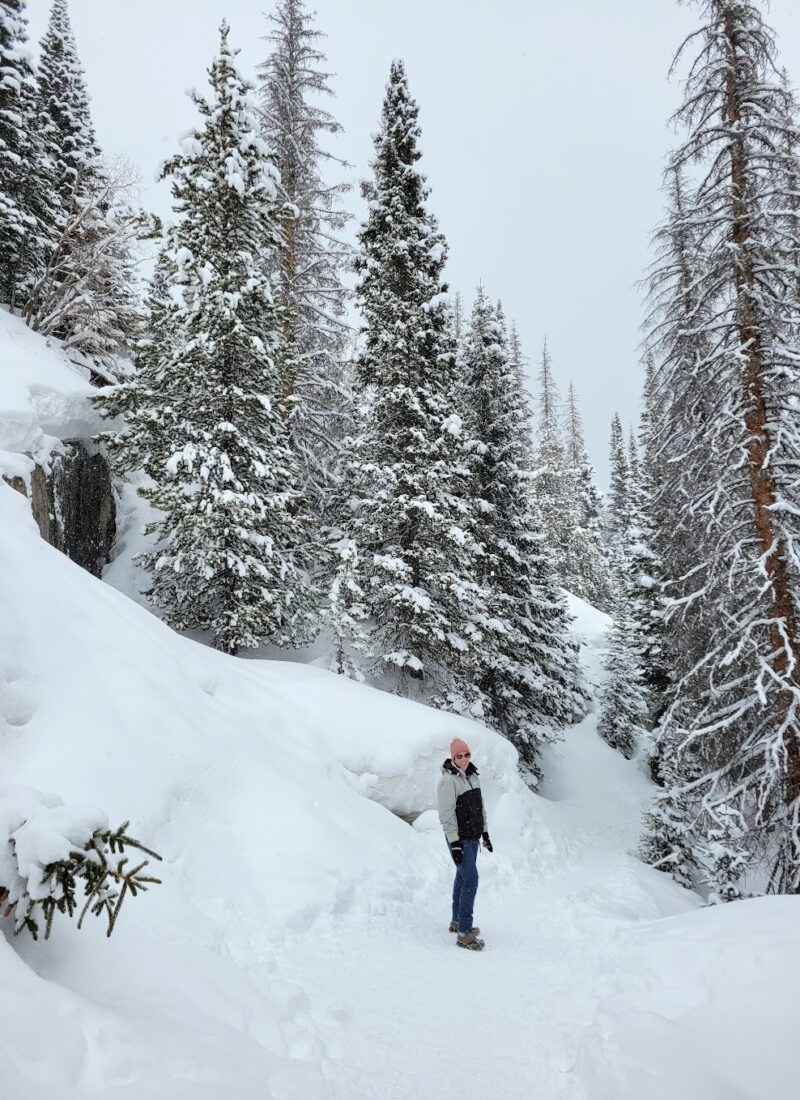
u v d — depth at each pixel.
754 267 10.16
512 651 18.88
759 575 10.04
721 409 10.31
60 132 22.36
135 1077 2.44
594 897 8.49
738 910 5.04
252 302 12.73
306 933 5.19
